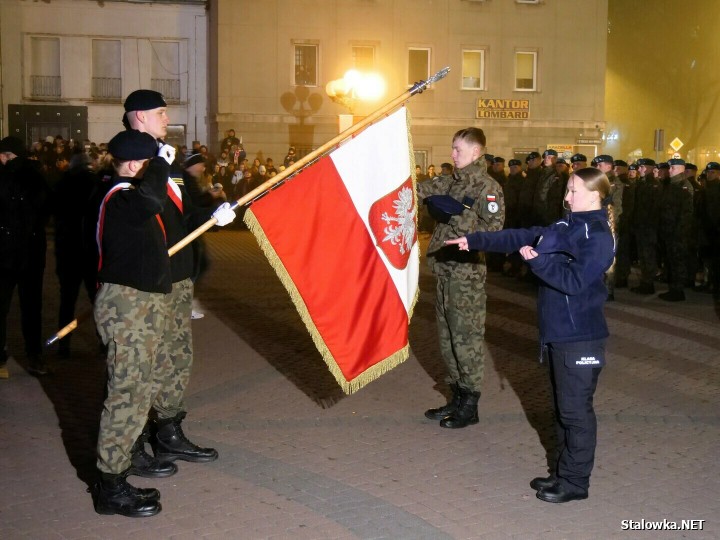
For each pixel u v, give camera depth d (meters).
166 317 5.49
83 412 6.87
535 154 16.59
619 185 13.68
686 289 15.12
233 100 33.44
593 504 5.09
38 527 4.69
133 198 4.69
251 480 5.43
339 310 5.50
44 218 7.98
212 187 6.45
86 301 12.14
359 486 5.34
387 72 34.19
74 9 33.34
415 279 5.94
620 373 8.47
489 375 8.30
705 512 5.00
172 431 5.76
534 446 6.15
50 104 33.53
